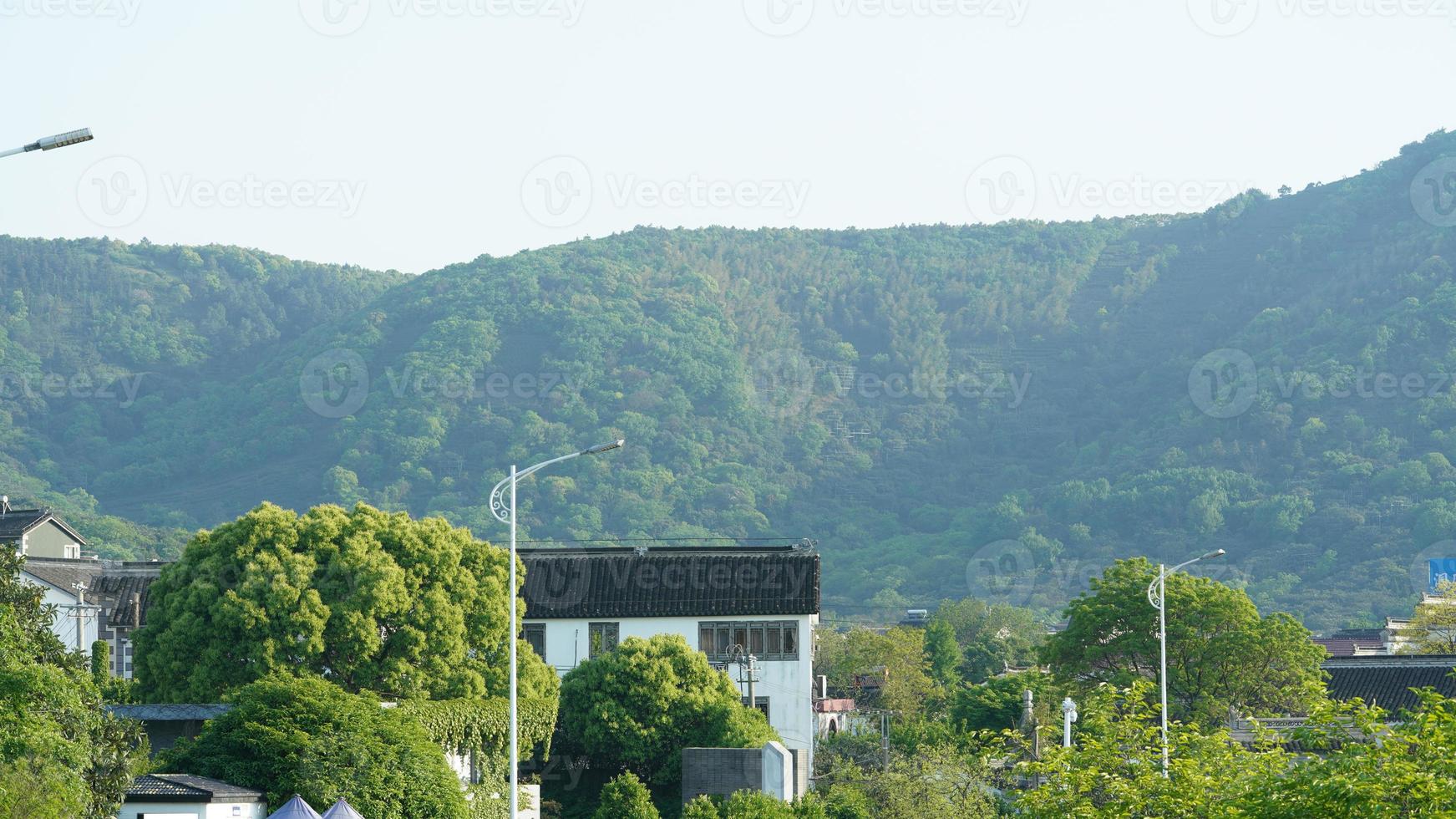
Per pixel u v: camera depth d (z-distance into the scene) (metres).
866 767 91.50
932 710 152.00
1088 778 41.00
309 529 73.69
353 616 70.81
